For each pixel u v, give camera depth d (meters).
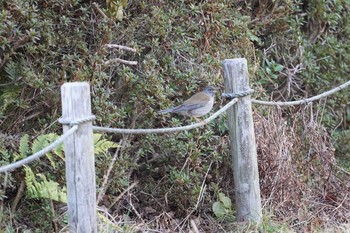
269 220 10.48
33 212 10.30
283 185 11.26
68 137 7.89
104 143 9.95
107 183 10.59
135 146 11.13
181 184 10.91
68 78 10.45
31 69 10.17
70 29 10.69
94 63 10.41
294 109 12.68
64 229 9.88
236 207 10.55
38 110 10.49
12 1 9.69
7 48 10.04
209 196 11.26
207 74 11.39
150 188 11.27
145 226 10.55
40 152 7.55
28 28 10.02
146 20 11.09
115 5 10.52
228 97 10.21
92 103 10.47
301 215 11.11
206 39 11.81
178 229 10.77
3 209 10.09
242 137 10.26
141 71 11.05
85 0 10.98
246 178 10.31
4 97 10.16
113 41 10.90
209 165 11.19
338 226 10.81
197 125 9.52
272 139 11.39
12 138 10.17
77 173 7.95
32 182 9.72
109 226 9.80
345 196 11.94
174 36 11.42
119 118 10.70
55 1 10.30
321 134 12.60
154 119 11.14
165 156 11.15
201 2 11.99
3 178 9.77
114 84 11.02
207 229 10.85
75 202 8.01
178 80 11.20
